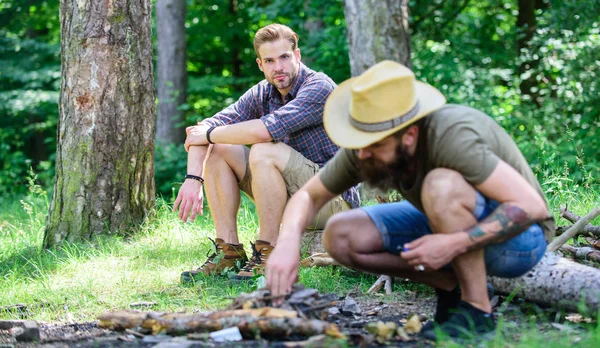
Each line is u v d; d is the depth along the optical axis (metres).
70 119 6.08
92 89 6.03
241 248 4.74
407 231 3.14
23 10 17.39
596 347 2.75
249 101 4.94
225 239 4.74
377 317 3.61
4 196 13.37
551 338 3.01
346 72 12.70
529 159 9.12
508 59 12.98
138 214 6.24
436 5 13.66
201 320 3.17
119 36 6.09
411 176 2.97
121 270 4.99
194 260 5.21
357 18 9.03
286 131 4.55
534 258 3.03
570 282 3.31
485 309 2.98
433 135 2.84
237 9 18.02
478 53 13.10
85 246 5.77
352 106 2.85
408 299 4.04
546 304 3.46
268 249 4.54
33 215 8.74
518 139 10.24
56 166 6.16
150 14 6.31
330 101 3.02
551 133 10.14
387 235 3.13
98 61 6.04
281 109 4.57
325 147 4.75
